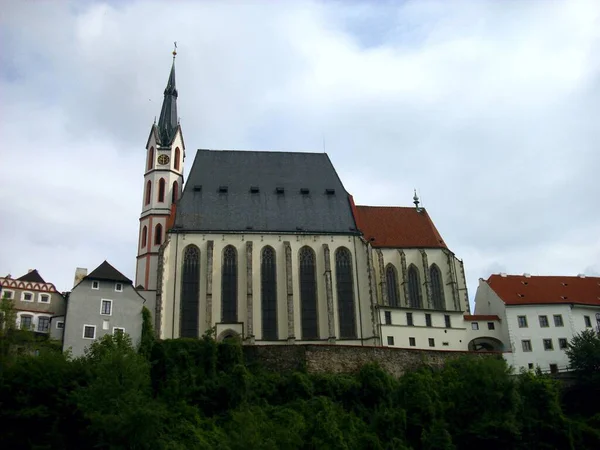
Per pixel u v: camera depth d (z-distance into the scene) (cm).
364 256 12356
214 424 8431
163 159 13625
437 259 13038
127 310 10050
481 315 12181
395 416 8494
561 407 10056
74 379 8219
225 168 13525
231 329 11469
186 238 12138
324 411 8481
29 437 7650
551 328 11825
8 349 8906
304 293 12119
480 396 8819
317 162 14100
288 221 12812
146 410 7362
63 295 11200
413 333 11750
